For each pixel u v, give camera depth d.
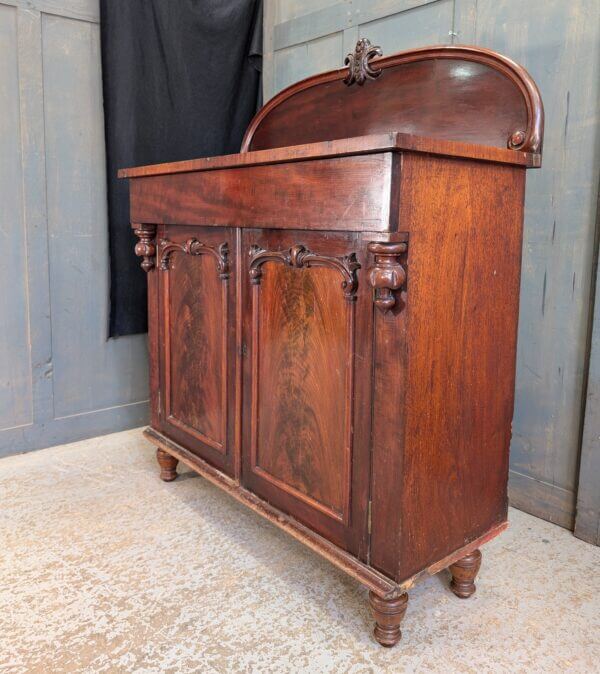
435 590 1.74
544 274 2.05
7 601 1.65
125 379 2.91
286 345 1.67
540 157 1.57
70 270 2.67
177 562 1.86
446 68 1.82
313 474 1.64
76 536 1.99
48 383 2.68
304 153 1.42
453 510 1.56
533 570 1.84
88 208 2.68
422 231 1.33
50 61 2.48
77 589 1.71
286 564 1.86
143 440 2.83
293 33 2.85
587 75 1.88
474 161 1.42
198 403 2.10
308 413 1.63
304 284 1.58
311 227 1.46
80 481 2.39
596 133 1.88
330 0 2.66
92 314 2.76
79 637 1.52
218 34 2.82
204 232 1.93
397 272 1.28
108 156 2.61
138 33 2.59
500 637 1.55
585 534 2.00
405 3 2.34
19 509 2.16
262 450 1.82
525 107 1.62
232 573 1.81
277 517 1.75
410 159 1.27
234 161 1.66
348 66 2.10
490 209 1.49
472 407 1.55
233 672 1.42
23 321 2.57
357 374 1.46
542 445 2.13
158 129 2.72
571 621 1.61
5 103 2.40
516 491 2.22
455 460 1.53
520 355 2.15
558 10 1.92
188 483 2.39
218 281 1.91
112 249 2.71
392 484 1.42
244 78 2.97
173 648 1.49
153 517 2.12
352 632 1.56
